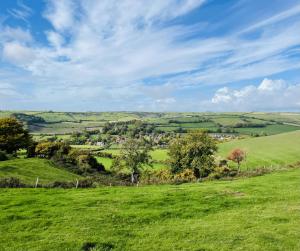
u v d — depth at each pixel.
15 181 44.50
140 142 111.06
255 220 27.02
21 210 29.36
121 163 108.31
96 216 27.58
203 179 61.56
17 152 122.06
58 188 43.69
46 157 110.94
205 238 22.91
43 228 24.55
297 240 22.20
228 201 34.06
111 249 21.02
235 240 22.45
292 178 50.16
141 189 42.50
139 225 25.94
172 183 58.03
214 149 104.50
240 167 103.56
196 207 31.48
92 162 112.44
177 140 106.25
